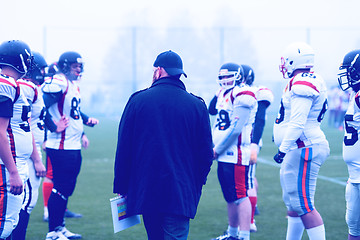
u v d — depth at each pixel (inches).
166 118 265.9
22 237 329.1
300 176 323.0
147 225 279.7
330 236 413.1
